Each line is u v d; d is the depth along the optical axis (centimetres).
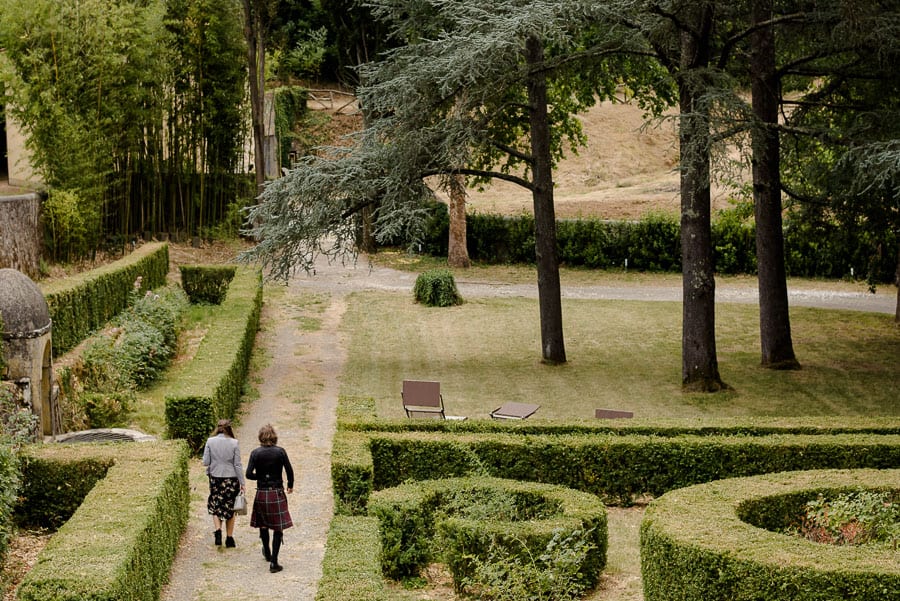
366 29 3756
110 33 2825
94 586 813
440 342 2600
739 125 1978
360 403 1672
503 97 2723
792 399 2098
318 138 5003
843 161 2080
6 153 3222
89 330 2202
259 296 2777
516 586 1002
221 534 1200
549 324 2384
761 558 884
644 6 1988
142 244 3200
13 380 1505
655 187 4594
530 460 1466
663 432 1534
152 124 3250
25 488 1247
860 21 1978
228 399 1780
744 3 2253
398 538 1145
